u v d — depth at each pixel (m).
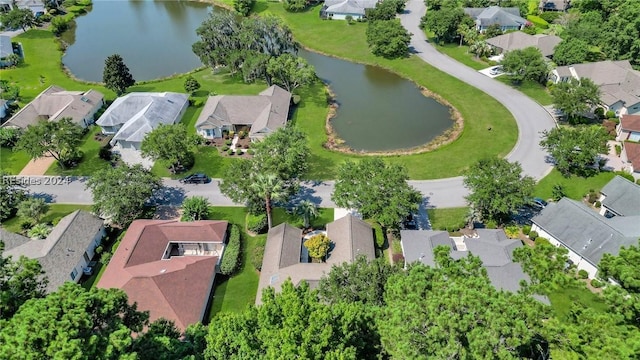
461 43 123.12
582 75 97.31
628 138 81.88
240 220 68.00
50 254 56.22
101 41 135.25
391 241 63.44
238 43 111.44
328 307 34.56
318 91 105.38
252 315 35.62
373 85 108.44
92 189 66.06
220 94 103.88
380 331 33.84
